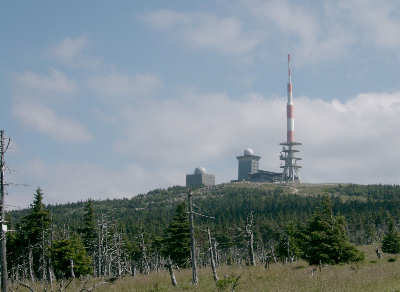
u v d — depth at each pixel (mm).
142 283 35375
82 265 55156
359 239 128000
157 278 39375
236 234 96438
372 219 132000
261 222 111500
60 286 23766
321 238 44906
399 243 82625
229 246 96125
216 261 77562
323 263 43781
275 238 100500
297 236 72250
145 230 94875
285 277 32969
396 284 23516
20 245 55656
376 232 126875
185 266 63844
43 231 54156
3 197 21781
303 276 32531
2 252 22078
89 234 66062
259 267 48062
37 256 61719
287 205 177125
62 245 55438
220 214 158500
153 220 136500
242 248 96125
